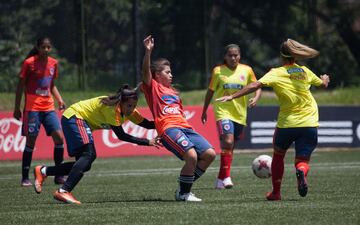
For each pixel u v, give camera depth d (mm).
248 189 34125
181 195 28766
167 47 77000
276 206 26312
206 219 23312
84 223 23188
